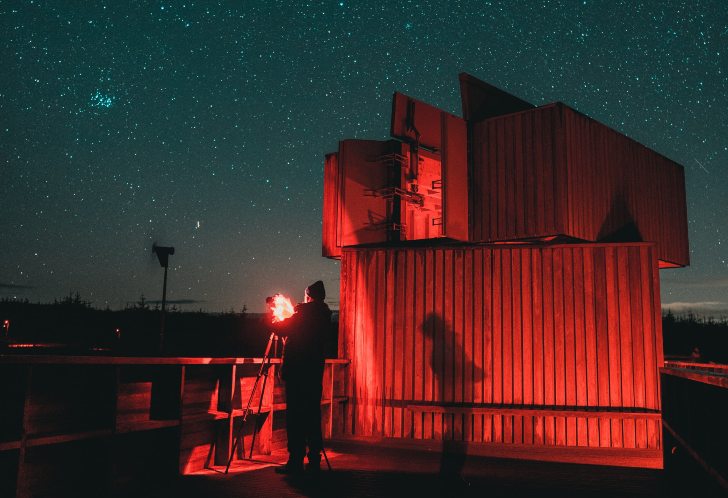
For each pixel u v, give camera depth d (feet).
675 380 19.07
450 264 27.86
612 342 25.70
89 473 14.19
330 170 33.24
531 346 26.48
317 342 18.80
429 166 31.63
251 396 19.38
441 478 19.12
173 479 16.78
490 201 28.73
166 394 16.97
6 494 11.56
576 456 24.36
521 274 27.04
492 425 26.25
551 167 27.22
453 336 27.35
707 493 14.14
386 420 27.45
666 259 33.76
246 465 19.56
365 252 28.94
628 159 31.83
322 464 21.02
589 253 26.45
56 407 13.32
